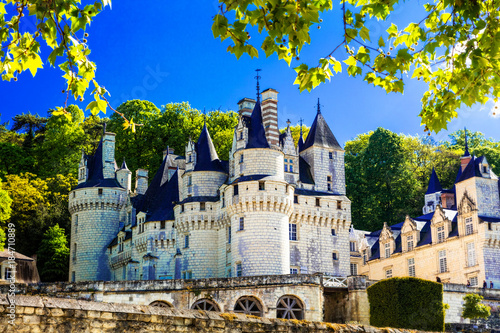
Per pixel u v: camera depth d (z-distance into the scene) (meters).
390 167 106.81
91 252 86.12
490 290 62.03
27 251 94.12
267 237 66.06
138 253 79.12
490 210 72.56
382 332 33.34
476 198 72.25
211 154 77.00
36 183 101.19
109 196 87.75
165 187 83.25
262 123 71.38
